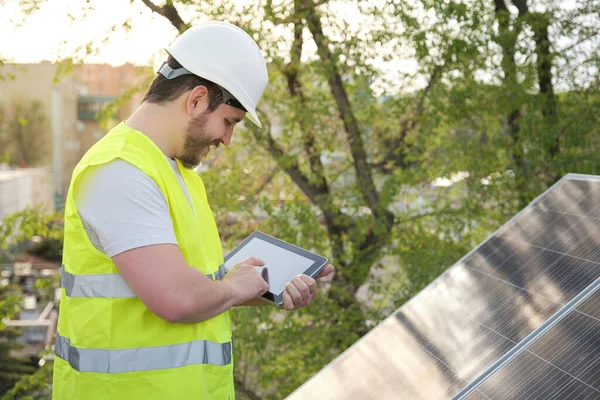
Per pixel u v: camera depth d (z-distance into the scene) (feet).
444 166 27.58
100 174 5.51
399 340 9.32
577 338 7.15
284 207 28.68
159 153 5.79
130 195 5.44
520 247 9.84
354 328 29.66
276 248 7.46
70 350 5.97
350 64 25.64
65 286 6.04
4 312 31.09
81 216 5.59
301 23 25.80
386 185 27.04
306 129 28.25
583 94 24.48
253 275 6.25
